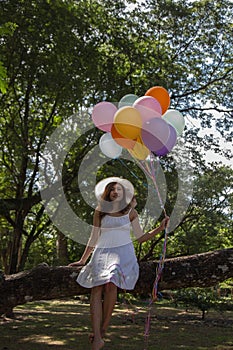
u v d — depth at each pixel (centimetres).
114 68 1442
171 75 1590
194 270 479
